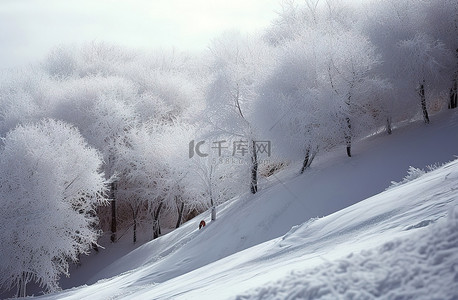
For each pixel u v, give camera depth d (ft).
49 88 162.50
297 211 74.74
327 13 131.95
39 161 91.97
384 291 8.00
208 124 99.25
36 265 89.30
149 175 127.24
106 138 136.36
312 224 28.60
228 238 74.13
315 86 89.86
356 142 100.42
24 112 140.67
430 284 7.72
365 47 90.84
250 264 24.88
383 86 87.35
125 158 128.98
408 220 16.63
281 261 20.71
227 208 98.22
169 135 123.03
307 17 130.00
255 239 71.61
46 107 147.95
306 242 24.17
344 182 78.54
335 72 88.94
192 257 71.46
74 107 143.33
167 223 147.23
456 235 8.64
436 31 101.96
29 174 91.45
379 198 26.04
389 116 96.43
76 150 102.99
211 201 97.30
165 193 125.70
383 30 98.58
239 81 95.35
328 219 27.84
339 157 92.22
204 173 95.91
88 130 137.69
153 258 88.17
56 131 106.11
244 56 106.32
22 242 87.71
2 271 90.89
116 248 131.34
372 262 8.99
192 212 149.69
